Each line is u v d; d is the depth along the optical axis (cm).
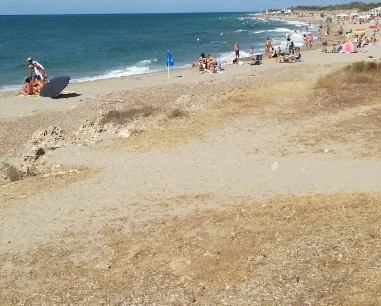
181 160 1430
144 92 2559
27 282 809
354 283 679
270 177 1250
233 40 6981
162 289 738
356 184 1151
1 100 2580
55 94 2600
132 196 1183
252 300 677
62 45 6381
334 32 7356
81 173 1374
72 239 967
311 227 902
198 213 1050
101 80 3256
